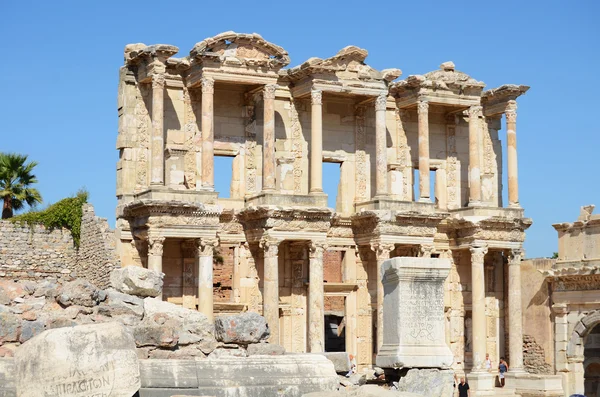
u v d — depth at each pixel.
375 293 76.44
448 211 80.44
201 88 70.94
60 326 25.95
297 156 75.31
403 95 78.44
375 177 78.00
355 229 76.12
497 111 81.31
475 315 77.38
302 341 73.81
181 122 71.94
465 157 82.19
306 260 74.38
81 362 22.88
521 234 79.19
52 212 67.81
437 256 79.56
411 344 35.72
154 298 31.67
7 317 25.47
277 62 70.69
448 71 78.06
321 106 72.81
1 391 23.39
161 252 66.62
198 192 68.25
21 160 77.12
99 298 27.94
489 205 79.50
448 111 81.69
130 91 71.12
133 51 69.81
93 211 68.19
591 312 75.19
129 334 23.55
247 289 72.31
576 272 75.50
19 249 66.69
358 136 77.69
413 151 79.88
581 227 76.44
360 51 73.50
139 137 71.12
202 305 67.31
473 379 75.88
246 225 72.06
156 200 66.06
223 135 73.31
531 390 73.50
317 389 27.28
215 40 69.00
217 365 26.55
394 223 73.81
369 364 76.25
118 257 68.56
